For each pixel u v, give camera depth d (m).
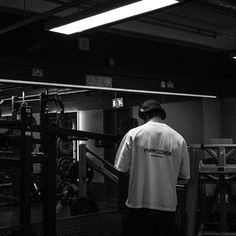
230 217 5.39
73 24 4.27
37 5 5.71
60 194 7.65
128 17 3.94
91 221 4.23
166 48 7.67
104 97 8.69
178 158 3.13
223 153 4.24
